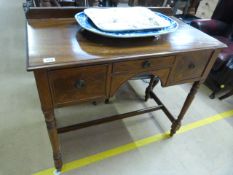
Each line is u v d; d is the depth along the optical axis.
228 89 1.97
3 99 1.49
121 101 1.63
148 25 0.82
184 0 2.76
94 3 1.45
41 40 0.71
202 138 1.41
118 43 0.77
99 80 0.71
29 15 0.83
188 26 1.05
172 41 0.86
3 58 1.93
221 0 2.08
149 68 0.79
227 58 1.68
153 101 1.67
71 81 0.66
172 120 1.30
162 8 1.12
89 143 1.26
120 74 0.74
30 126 1.32
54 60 0.60
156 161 1.21
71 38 0.75
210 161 1.26
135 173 1.13
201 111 1.66
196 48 0.83
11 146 1.18
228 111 1.70
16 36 2.32
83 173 1.10
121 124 1.43
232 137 1.45
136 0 1.87
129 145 1.29
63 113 1.45
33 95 1.56
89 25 0.78
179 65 0.87
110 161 1.18
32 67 0.56
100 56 0.66
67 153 1.19
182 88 1.90
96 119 1.30
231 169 1.23
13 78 1.71
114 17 0.85
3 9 2.98
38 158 1.14
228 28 2.10
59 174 1.07
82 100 0.75
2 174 1.04
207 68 0.98
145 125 1.45
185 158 1.25
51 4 1.25
